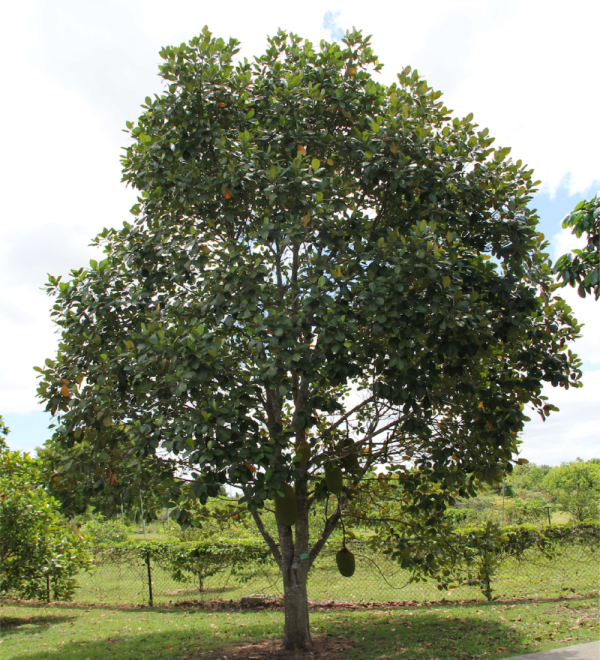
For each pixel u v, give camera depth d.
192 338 4.97
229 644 6.78
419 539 7.50
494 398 5.91
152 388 5.21
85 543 10.89
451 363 5.63
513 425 5.96
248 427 5.13
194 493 4.79
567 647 5.71
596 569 10.77
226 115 6.25
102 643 7.14
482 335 5.50
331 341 5.05
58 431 5.93
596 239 5.48
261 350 5.09
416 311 5.14
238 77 6.32
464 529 10.41
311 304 5.20
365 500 8.04
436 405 6.07
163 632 7.66
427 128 6.34
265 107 6.37
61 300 6.14
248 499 4.93
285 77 6.51
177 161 6.17
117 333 6.25
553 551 10.34
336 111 6.46
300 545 6.68
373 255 5.47
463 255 6.01
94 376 5.79
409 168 5.70
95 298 6.05
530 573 10.98
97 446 5.68
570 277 5.61
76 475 5.66
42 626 8.41
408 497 7.54
